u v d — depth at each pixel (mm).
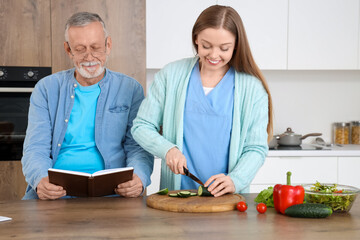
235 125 1776
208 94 1811
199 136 1805
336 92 3832
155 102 1854
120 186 1720
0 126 3029
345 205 1436
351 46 3402
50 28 3020
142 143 1791
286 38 3369
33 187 1805
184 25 3289
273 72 3797
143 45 3121
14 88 3008
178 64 1874
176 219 1361
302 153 3184
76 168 1971
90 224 1308
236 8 3316
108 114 2014
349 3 3377
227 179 1616
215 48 1633
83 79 2000
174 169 1652
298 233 1211
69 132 1984
